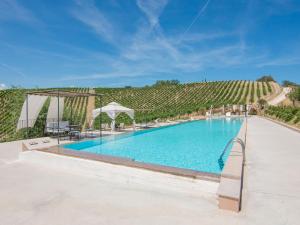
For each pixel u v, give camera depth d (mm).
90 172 5746
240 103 49906
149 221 3400
